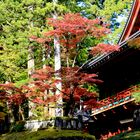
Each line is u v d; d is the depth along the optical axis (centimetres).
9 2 2367
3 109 2317
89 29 1677
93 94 1692
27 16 2339
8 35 2442
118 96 2094
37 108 2092
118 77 2370
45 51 2403
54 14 2341
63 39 1745
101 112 2298
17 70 2423
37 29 2255
